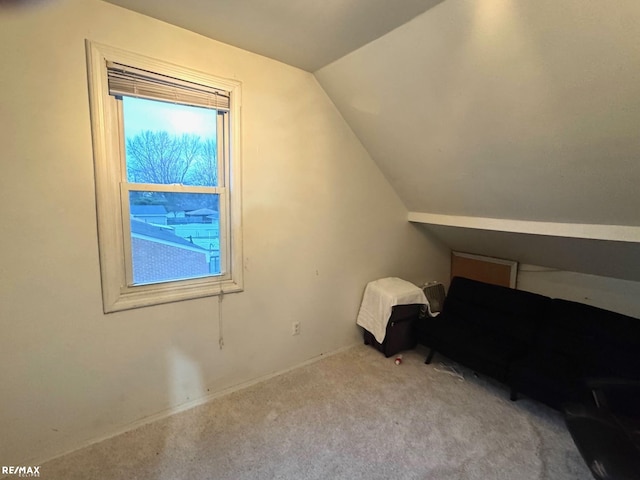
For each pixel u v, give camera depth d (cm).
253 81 211
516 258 328
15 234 148
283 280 245
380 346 286
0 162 142
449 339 251
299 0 152
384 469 164
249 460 168
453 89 184
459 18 151
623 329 203
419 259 354
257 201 223
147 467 162
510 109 173
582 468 165
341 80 229
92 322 171
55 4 147
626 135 149
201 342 211
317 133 249
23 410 158
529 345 242
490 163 211
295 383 239
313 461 169
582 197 191
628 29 119
